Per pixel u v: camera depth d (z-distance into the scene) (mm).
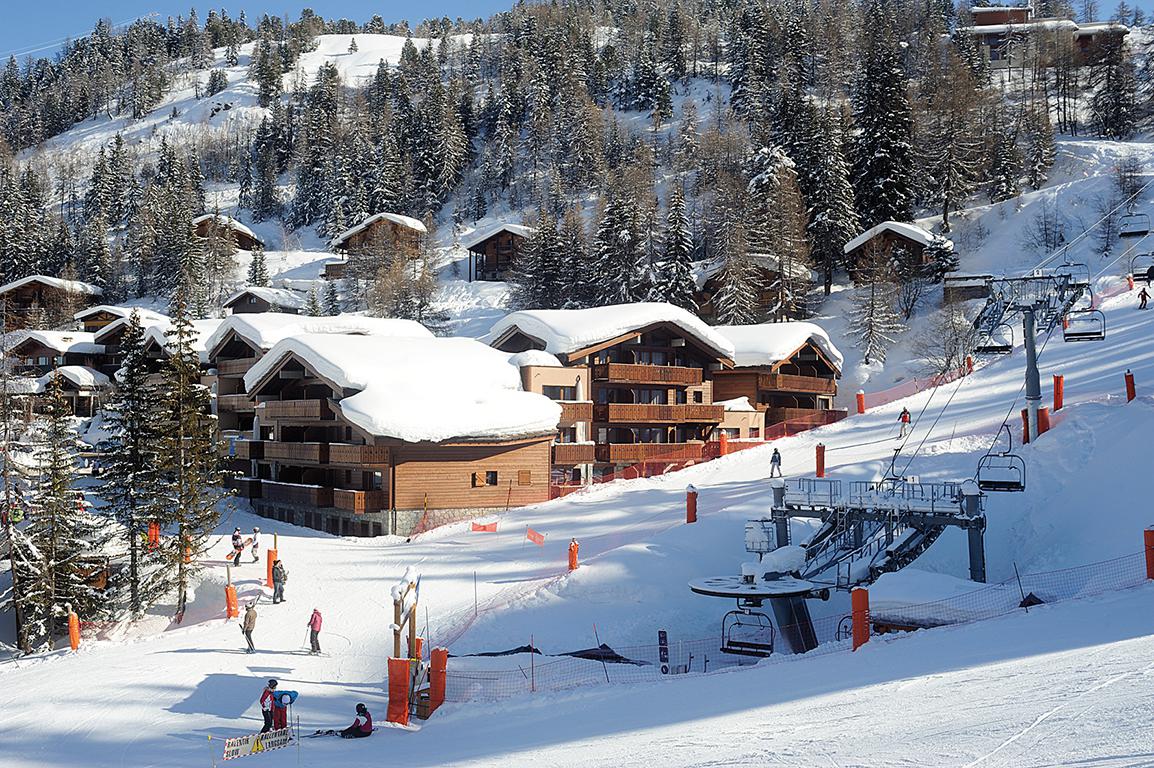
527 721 20953
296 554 43875
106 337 89625
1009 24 165500
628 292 83188
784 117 106875
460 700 24312
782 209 85250
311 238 163000
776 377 66312
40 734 22453
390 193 149125
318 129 177000
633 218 85438
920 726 13281
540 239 95875
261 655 29062
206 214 154750
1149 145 109750
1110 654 15977
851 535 32375
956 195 96500
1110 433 39281
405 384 50750
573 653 27469
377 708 24188
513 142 169500
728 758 13336
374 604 34094
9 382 59469
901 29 179125
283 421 55781
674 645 29891
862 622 23703
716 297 84625
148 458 41875
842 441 52000
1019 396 50906
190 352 42250
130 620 38875
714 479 49125
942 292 82188
